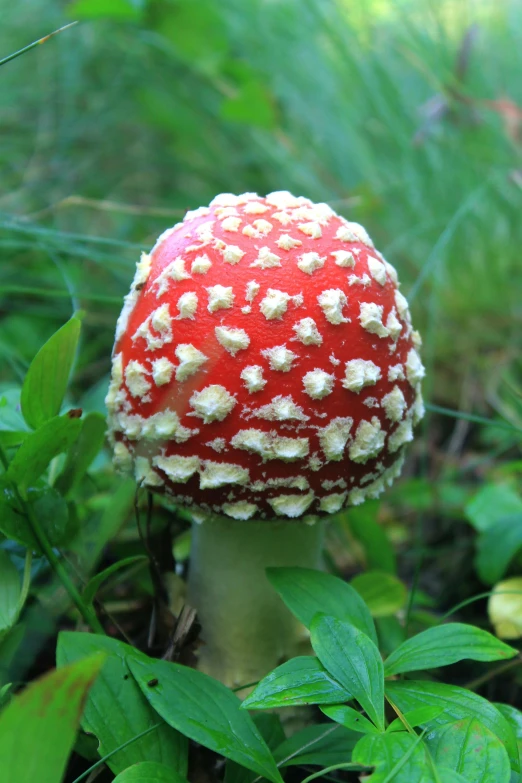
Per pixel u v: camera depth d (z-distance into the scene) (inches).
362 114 19.4
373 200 17.9
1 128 20.6
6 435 10.2
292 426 9.4
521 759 8.8
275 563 10.5
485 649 9.0
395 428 10.0
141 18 20.1
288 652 10.9
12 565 9.6
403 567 14.2
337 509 9.8
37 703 7.2
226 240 9.6
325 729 9.2
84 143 22.2
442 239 14.4
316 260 9.5
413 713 8.3
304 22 20.3
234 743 8.4
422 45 18.5
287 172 19.8
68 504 10.5
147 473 9.8
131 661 8.9
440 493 14.8
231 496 9.6
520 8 20.3
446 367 18.3
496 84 19.1
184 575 12.0
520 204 17.8
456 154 18.2
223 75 21.5
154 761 8.5
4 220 13.7
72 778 9.5
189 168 22.6
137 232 20.9
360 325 9.5
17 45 20.4
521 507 12.7
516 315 18.0
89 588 9.6
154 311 9.6
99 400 12.8
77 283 17.8
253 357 9.3
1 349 13.5
